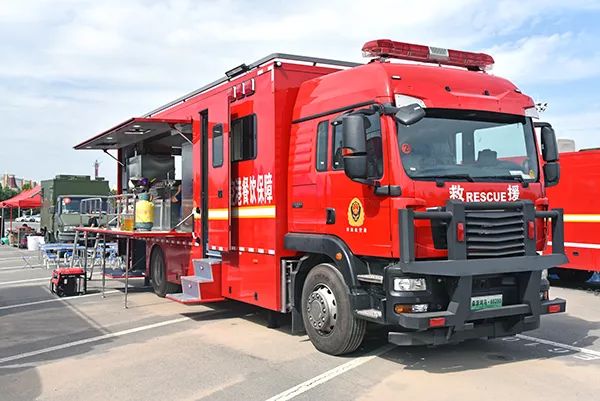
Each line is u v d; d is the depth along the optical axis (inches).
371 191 246.4
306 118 295.3
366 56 279.0
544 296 260.2
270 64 309.4
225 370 249.9
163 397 217.0
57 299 460.8
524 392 216.8
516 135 268.4
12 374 250.1
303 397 213.5
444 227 234.1
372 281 245.9
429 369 247.8
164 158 491.8
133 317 377.4
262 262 315.3
